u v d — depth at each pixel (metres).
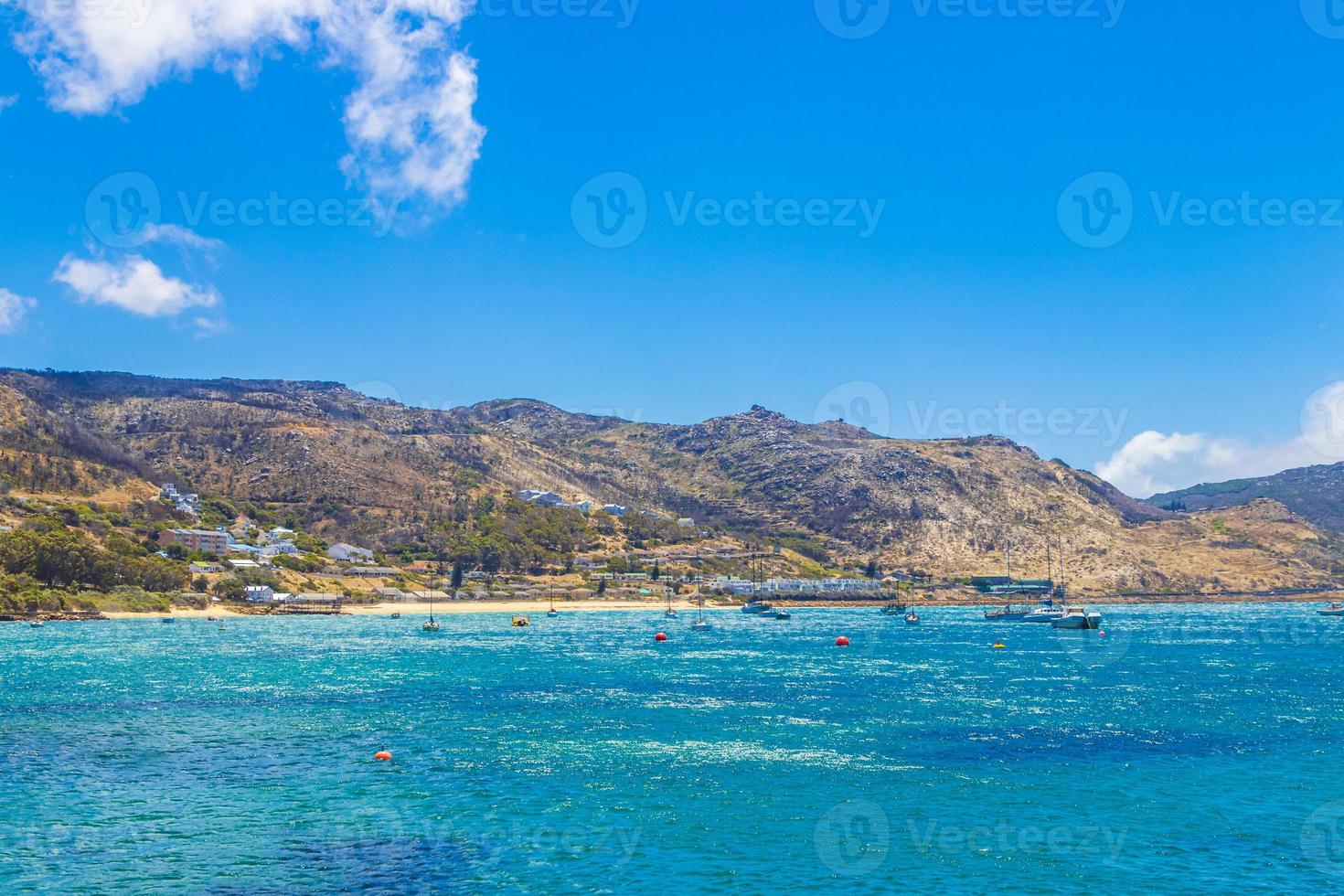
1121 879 43.97
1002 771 62.53
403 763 63.47
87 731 74.06
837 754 67.06
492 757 65.62
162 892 40.91
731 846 47.69
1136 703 91.44
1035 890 42.69
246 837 47.81
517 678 111.00
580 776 60.47
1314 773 61.94
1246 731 76.38
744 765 63.72
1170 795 56.81
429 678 109.94
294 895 40.84
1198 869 45.09
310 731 74.38
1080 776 61.16
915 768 63.12
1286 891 42.62
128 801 53.78
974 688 104.12
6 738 70.88
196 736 72.19
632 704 90.25
